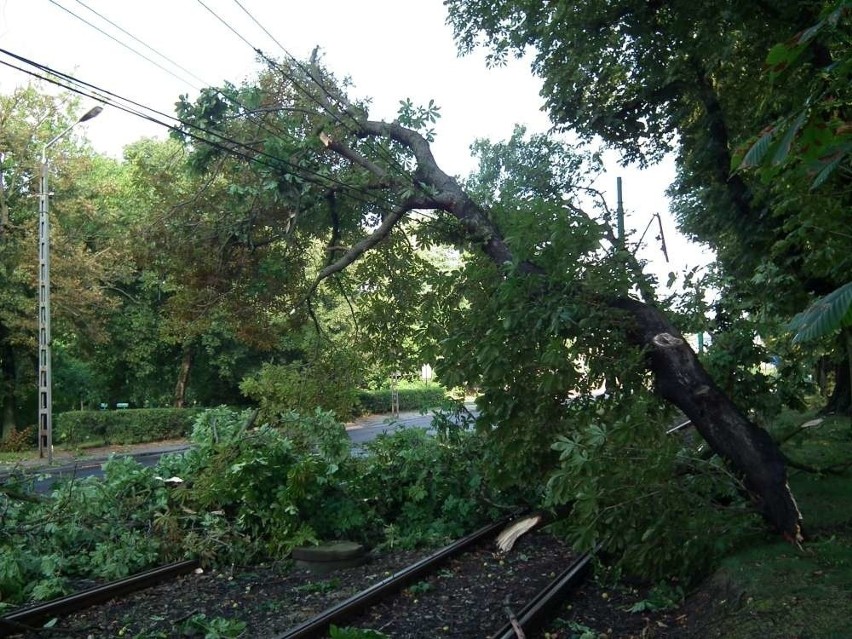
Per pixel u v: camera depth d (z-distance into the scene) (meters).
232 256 12.28
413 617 6.74
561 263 7.89
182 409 30.97
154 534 8.91
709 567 7.39
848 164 6.45
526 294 8.00
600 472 6.76
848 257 7.32
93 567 8.38
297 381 12.16
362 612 6.86
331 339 13.17
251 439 9.67
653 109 15.67
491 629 6.38
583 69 14.50
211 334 31.30
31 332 27.03
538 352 8.02
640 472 6.77
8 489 8.57
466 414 11.23
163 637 6.26
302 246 12.95
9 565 7.57
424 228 11.88
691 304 9.20
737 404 9.05
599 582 7.87
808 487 10.14
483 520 10.84
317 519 9.59
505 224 9.68
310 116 12.33
